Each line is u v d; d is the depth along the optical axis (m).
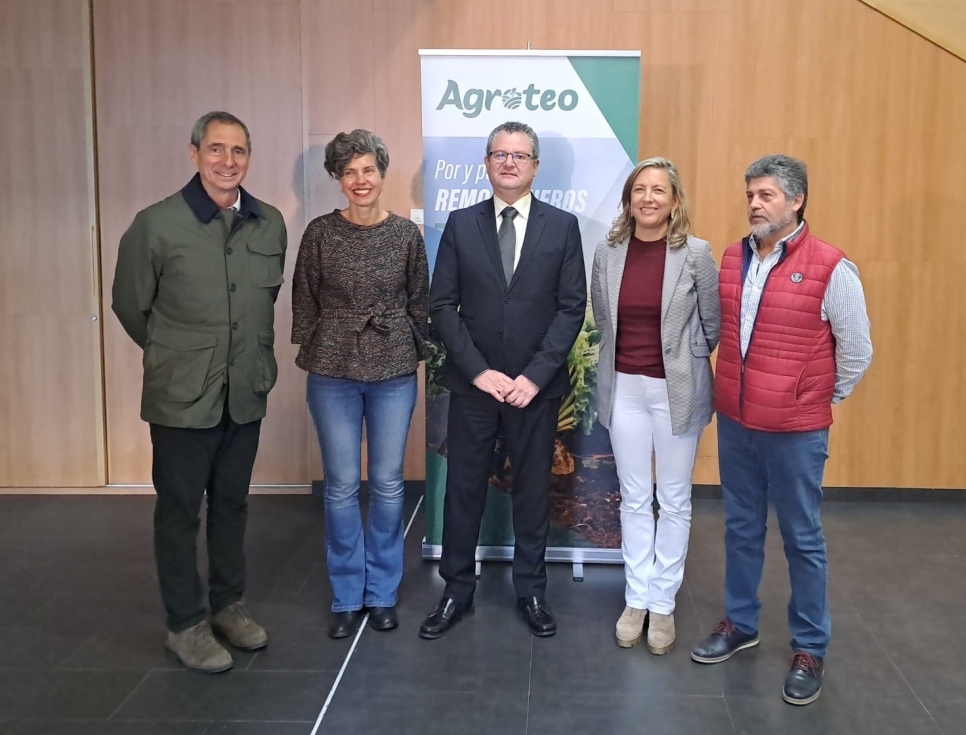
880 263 4.10
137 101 4.11
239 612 2.81
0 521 3.94
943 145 4.01
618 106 3.21
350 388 2.78
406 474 4.34
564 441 3.39
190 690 2.50
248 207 2.66
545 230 2.78
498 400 2.73
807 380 2.38
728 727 2.32
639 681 2.56
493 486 3.46
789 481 2.43
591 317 3.32
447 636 2.85
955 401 4.19
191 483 2.60
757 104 4.01
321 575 3.37
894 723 2.34
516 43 4.02
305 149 4.12
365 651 2.75
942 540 3.75
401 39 4.04
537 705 2.42
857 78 3.98
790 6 3.95
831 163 4.04
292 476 4.36
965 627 2.92
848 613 3.03
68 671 2.62
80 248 4.18
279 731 2.29
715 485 4.28
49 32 4.04
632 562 2.84
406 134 4.10
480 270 2.78
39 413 4.29
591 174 3.25
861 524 3.95
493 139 2.72
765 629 2.90
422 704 2.43
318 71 4.08
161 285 2.55
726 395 2.55
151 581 3.30
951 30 3.92
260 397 2.72
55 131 4.10
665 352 2.62
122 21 4.06
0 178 4.14
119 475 4.38
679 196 2.61
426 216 3.31
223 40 4.07
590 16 3.99
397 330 2.79
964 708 2.41
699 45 3.98
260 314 2.67
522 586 2.93
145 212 2.54
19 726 2.31
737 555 2.67
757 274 2.45
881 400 4.20
